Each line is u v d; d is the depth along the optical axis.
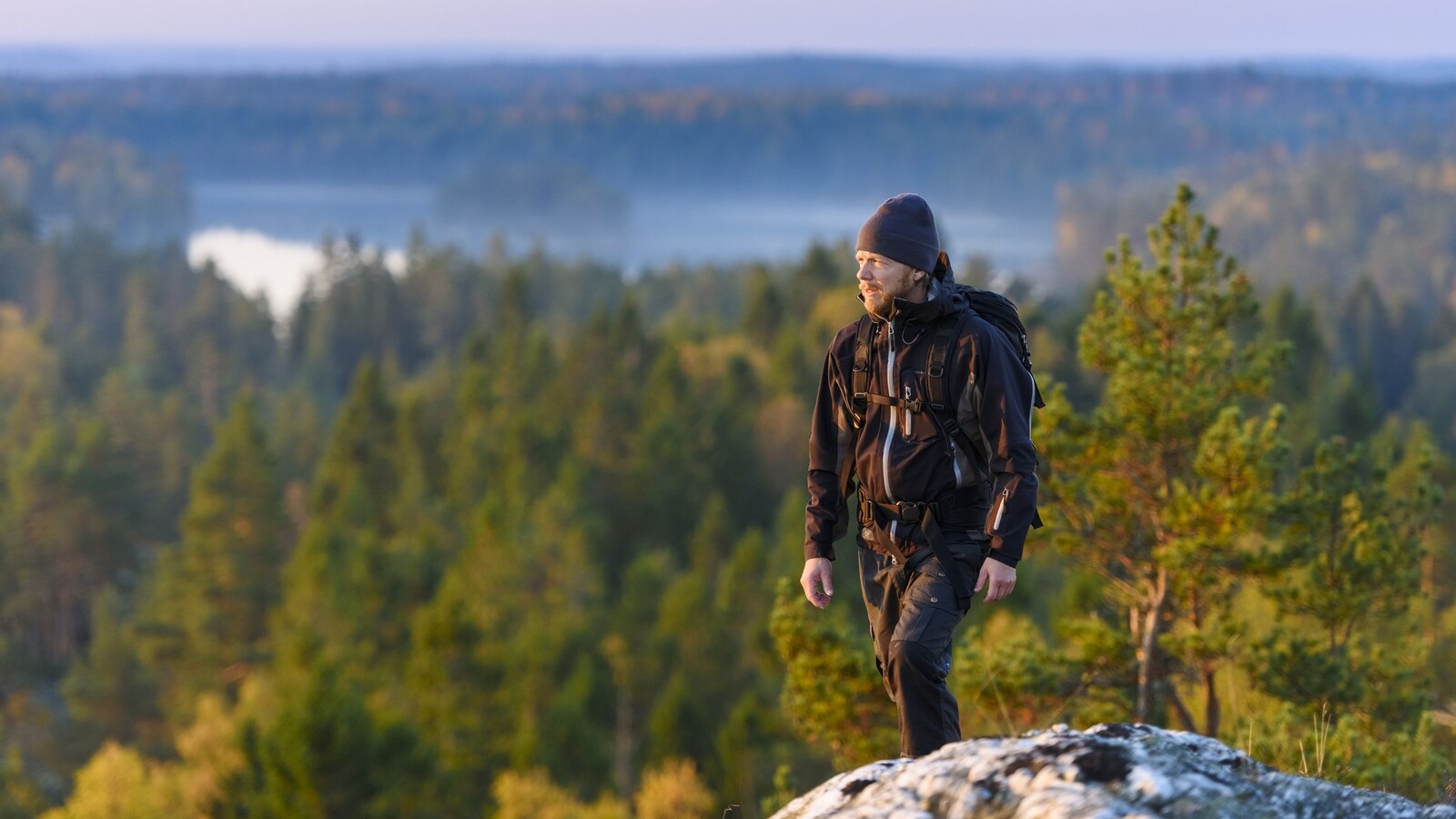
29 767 59.81
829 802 2.89
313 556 63.47
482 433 92.06
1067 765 2.60
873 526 3.58
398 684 49.06
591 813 30.66
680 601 47.84
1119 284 10.19
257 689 43.62
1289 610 9.51
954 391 3.44
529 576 58.22
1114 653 9.94
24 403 118.06
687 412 91.00
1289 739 7.32
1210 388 9.74
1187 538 9.30
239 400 77.50
